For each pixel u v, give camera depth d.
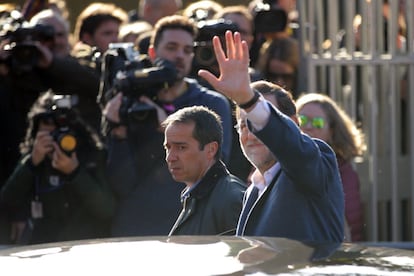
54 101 12.05
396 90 14.52
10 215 12.84
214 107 11.69
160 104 11.66
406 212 14.65
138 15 19.42
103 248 5.54
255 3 17.31
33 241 12.18
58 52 14.39
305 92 14.30
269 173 7.71
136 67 11.93
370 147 14.41
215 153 9.05
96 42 14.72
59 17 14.48
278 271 5.04
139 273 4.99
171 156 9.07
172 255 5.33
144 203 11.66
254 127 7.15
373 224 14.38
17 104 13.56
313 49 14.41
